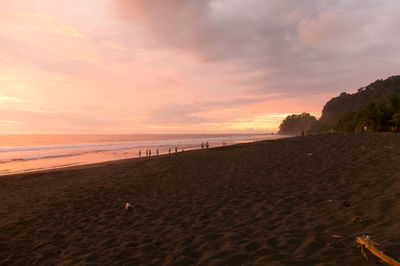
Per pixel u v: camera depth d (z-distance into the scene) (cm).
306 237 383
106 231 531
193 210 629
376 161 878
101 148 6250
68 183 1334
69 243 480
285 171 964
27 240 519
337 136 1991
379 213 433
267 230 437
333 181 728
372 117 5581
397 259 270
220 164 1377
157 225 541
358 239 308
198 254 373
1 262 416
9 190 1238
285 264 306
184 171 1295
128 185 1071
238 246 382
